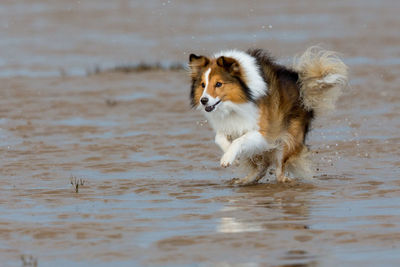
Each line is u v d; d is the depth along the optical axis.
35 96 24.80
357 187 13.18
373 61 31.11
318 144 17.36
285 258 9.14
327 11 54.16
